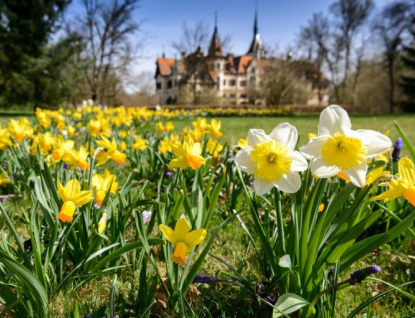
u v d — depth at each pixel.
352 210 1.44
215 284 1.79
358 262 2.11
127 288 1.75
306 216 1.42
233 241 2.38
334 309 1.51
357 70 45.50
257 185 1.32
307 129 12.12
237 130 10.73
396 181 1.23
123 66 32.75
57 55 25.22
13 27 23.84
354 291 1.82
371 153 1.22
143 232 1.49
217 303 1.58
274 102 34.81
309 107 33.09
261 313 1.60
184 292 1.50
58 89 25.81
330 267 1.49
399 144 2.41
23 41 24.39
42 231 1.90
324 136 1.21
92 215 1.83
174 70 74.00
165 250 1.53
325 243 1.54
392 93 39.31
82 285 1.75
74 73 27.78
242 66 77.38
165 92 77.81
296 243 1.46
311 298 1.43
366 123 15.76
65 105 30.02
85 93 38.00
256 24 81.31
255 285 1.65
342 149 1.18
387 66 39.78
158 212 1.67
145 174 3.94
